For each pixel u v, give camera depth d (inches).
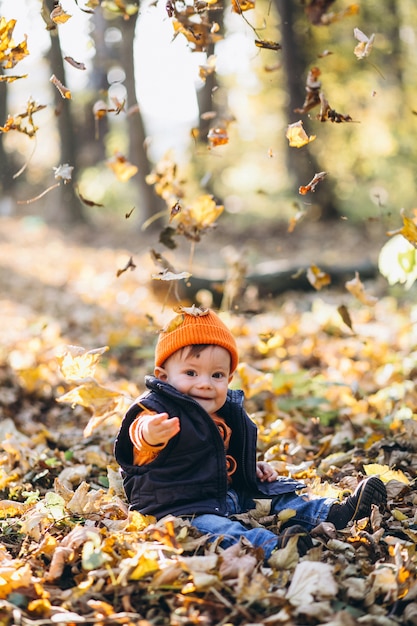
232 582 104.5
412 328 288.2
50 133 1220.5
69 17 133.0
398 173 893.2
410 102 830.5
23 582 104.7
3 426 198.1
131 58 668.1
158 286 387.9
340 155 935.7
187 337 127.9
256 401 219.0
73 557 111.7
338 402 213.6
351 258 619.2
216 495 123.7
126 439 126.6
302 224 946.7
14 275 552.1
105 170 1210.6
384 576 105.2
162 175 172.4
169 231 163.9
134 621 97.7
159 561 108.3
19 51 134.3
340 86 829.2
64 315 390.3
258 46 134.3
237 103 1127.0
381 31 792.3
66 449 189.8
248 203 1166.3
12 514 137.9
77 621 96.8
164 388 125.3
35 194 1248.2
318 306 322.3
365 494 126.7
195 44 146.2
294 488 134.1
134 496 125.7
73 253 709.9
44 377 244.8
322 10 127.7
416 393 212.1
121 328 343.3
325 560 115.0
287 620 96.3
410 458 162.7
